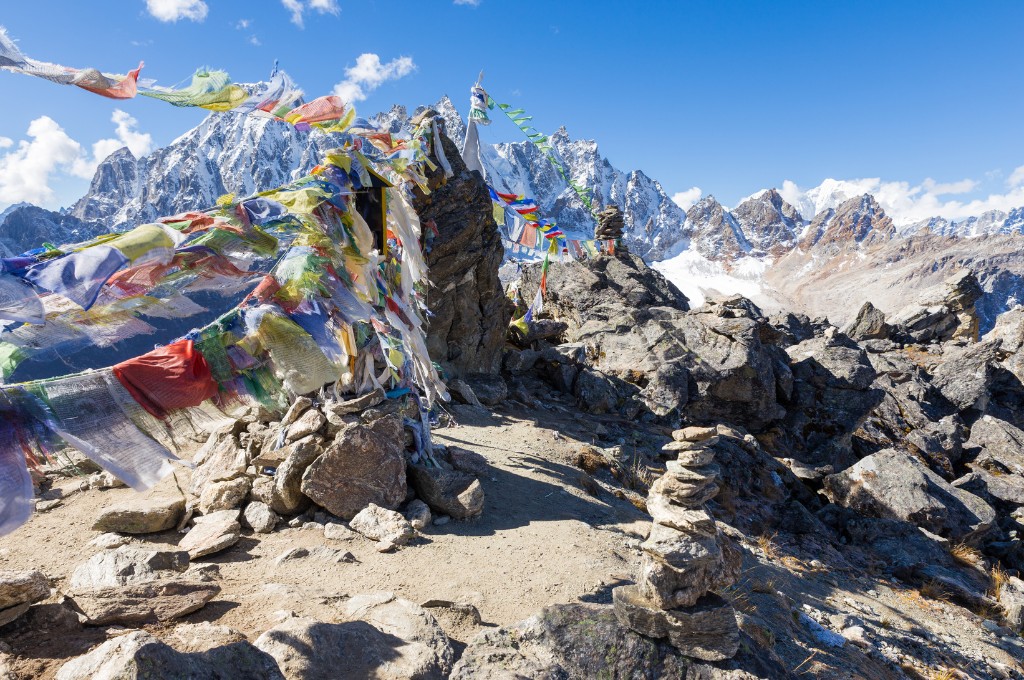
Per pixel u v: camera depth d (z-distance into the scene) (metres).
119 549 6.68
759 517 13.38
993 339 35.62
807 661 6.75
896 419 24.48
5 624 4.96
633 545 8.84
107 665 4.05
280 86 7.32
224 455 9.51
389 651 5.33
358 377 9.41
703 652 5.70
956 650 8.79
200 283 5.84
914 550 12.93
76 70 5.05
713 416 19.66
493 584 7.13
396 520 8.29
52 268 4.59
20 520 4.25
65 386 4.64
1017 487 18.31
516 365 19.55
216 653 4.52
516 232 23.69
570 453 12.80
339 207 7.84
